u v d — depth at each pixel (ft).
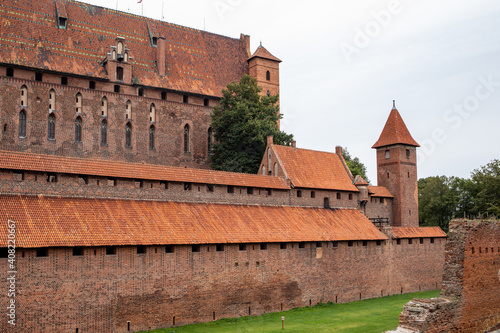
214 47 294.66
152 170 168.86
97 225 141.38
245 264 168.45
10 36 218.59
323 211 214.28
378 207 259.60
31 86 215.72
